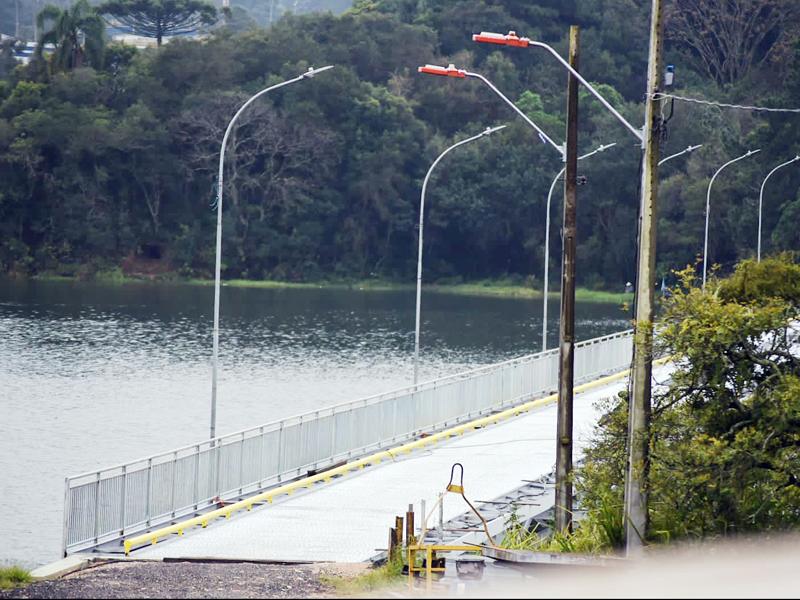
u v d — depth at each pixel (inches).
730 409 2290.8
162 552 2487.7
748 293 2400.3
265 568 2223.2
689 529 2207.2
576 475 2566.4
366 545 2527.1
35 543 3270.2
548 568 2076.8
